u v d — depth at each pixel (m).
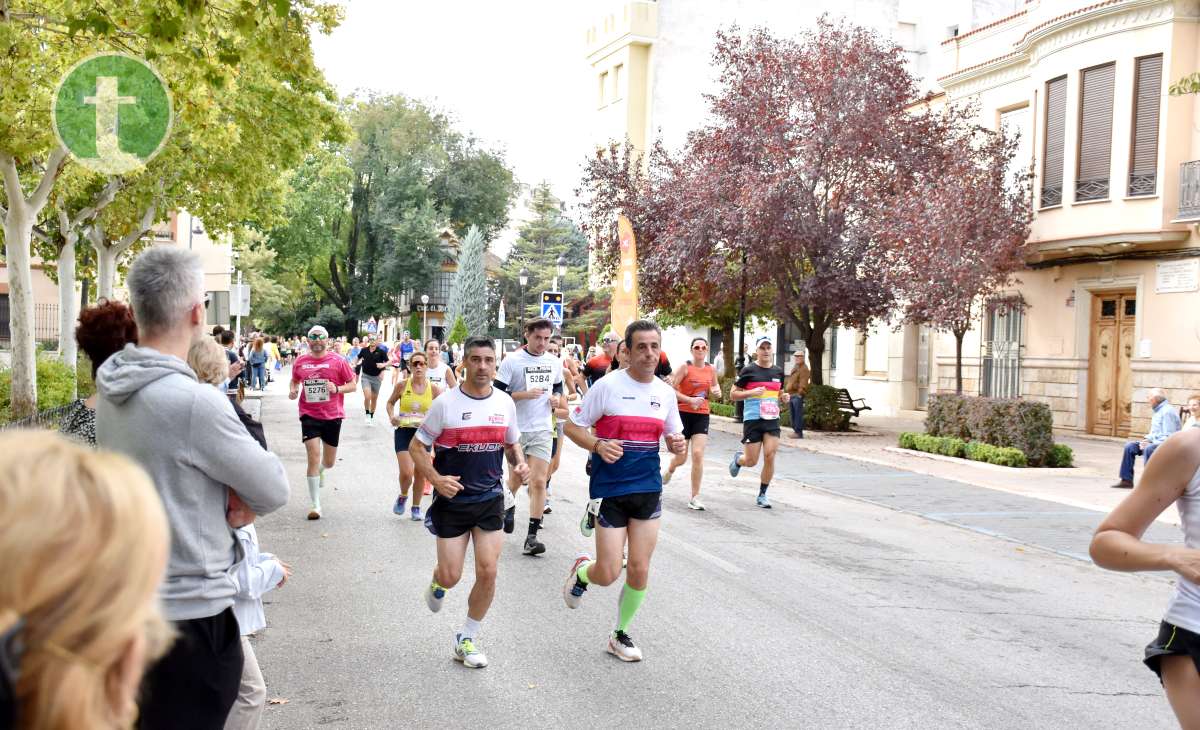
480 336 6.05
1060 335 23.61
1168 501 3.23
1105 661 6.57
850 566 9.39
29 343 15.55
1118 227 21.16
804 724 5.18
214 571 3.14
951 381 27.30
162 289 3.19
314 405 11.10
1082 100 22.11
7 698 1.09
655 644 6.61
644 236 28.14
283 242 65.19
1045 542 11.05
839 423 24.38
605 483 6.21
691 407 12.40
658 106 46.66
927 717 5.34
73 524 1.11
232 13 9.15
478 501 6.03
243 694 3.65
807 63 24.03
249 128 20.52
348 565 8.79
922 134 23.52
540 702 5.45
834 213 23.39
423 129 72.38
